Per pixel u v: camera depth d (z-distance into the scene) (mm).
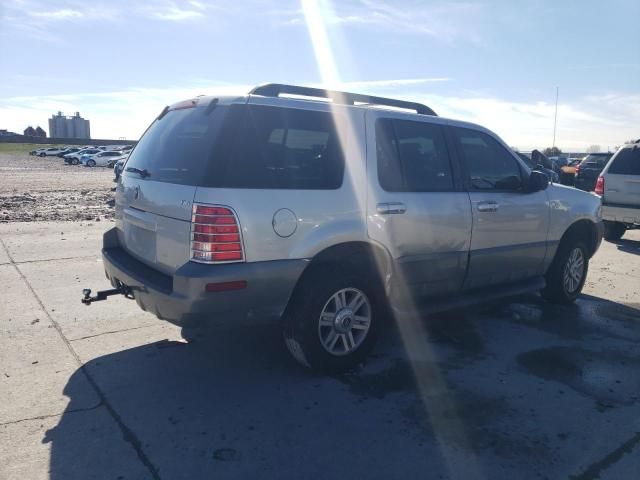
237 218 3580
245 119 3771
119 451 3164
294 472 3016
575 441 3408
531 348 4922
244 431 3410
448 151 4914
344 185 4094
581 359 4695
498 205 5164
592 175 20125
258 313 3770
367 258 4363
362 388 4039
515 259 5461
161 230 3891
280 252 3764
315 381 4133
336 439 3350
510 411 3756
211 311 3588
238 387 4004
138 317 5434
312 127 4043
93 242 9109
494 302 6352
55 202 15805
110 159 47281
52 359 4402
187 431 3395
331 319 4148
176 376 4160
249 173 3688
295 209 3818
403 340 5047
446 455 3217
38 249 8422
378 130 4402
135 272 4090
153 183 4062
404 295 4609
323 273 4062
